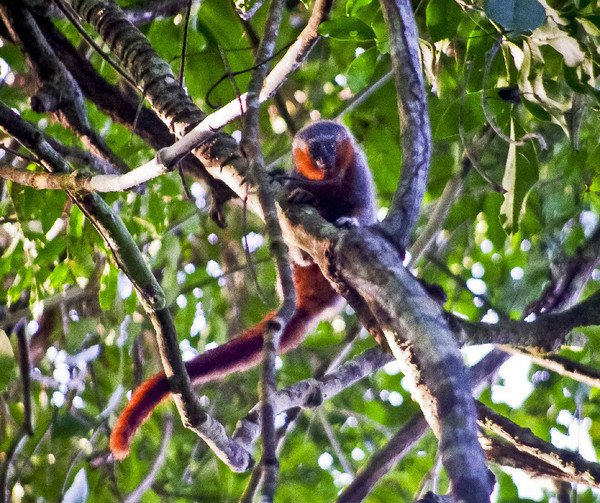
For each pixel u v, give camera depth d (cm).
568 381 1286
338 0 1113
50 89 1005
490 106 1001
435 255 1312
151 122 1042
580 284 1055
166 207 1202
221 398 1379
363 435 1426
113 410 1238
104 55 839
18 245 1180
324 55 1335
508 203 950
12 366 1096
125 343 1191
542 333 788
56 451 1192
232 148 814
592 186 1179
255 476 658
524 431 895
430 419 537
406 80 748
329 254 682
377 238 672
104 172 1075
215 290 1369
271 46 785
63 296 1255
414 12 1020
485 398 1345
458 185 1109
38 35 979
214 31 1157
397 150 1249
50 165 802
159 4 1113
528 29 742
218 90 1163
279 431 1036
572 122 898
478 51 965
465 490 446
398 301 600
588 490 1305
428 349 557
